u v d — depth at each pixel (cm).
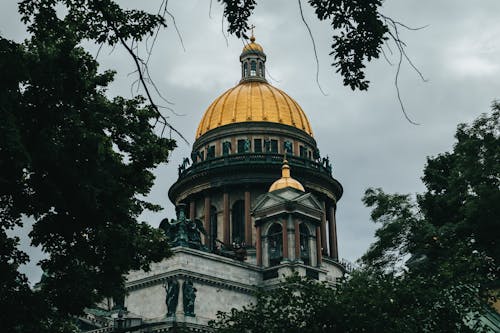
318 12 2164
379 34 2141
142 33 2698
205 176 11431
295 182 10188
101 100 4216
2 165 3331
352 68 2230
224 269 8975
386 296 3975
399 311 3928
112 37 2552
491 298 4447
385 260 5453
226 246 10512
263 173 11288
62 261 3934
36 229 3819
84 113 3878
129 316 8550
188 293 8325
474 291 4309
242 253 10150
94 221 3812
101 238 3872
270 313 4191
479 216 5031
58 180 3603
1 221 3697
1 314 3528
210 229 11144
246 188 11175
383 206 5616
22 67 2823
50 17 3100
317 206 9956
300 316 4112
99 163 3772
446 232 5325
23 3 3078
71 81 3669
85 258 3934
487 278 4681
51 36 3744
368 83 2244
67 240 3878
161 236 4509
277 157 11494
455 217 5828
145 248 4319
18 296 3612
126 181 4128
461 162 5494
